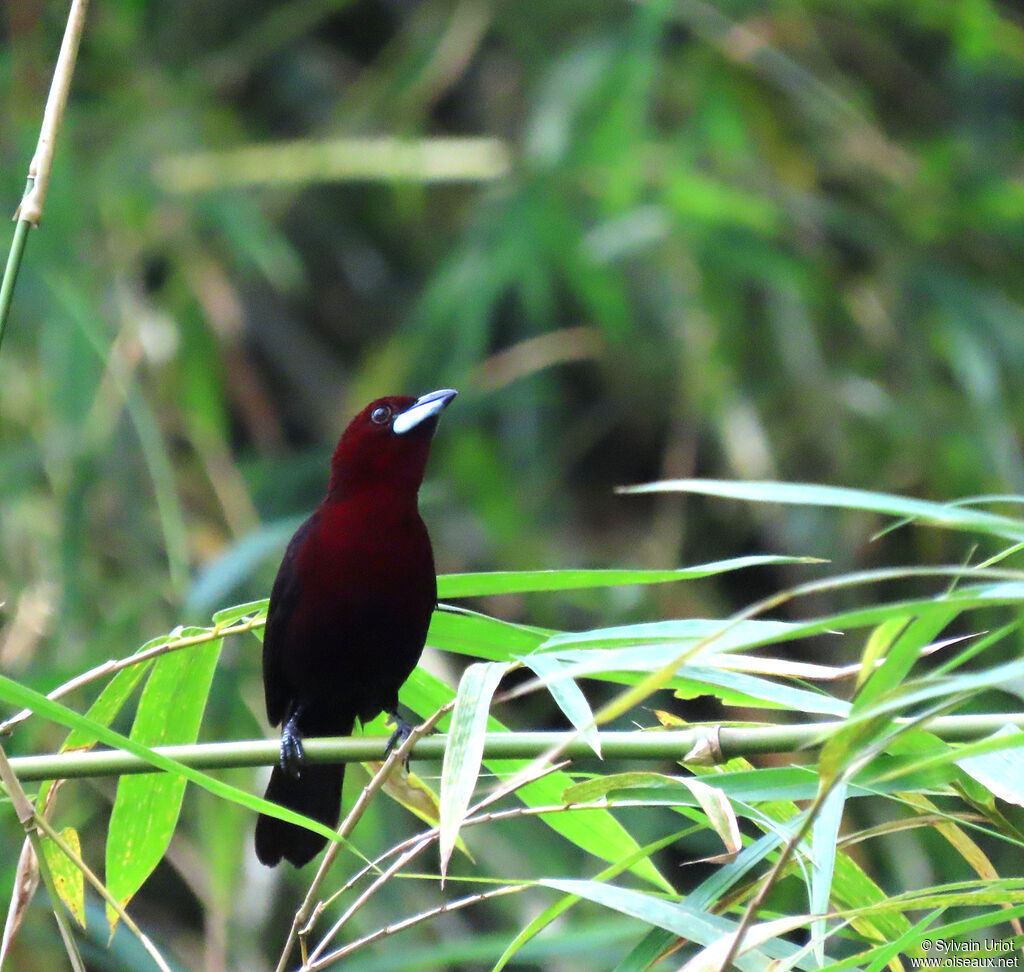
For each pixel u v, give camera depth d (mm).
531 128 12148
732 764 4602
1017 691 3311
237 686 9086
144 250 11969
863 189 13266
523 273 11453
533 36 13648
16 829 8461
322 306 14211
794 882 8242
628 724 10961
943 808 5270
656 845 4199
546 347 12141
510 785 4070
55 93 4410
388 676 6078
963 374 11805
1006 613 10797
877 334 12117
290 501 11320
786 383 12031
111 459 10289
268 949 9555
